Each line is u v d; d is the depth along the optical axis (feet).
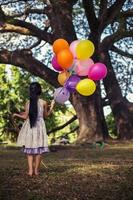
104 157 52.42
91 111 82.12
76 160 47.78
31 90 33.45
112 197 28.04
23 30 92.58
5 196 27.73
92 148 70.23
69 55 33.50
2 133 126.82
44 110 33.71
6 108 126.00
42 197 27.61
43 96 124.98
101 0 81.56
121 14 90.33
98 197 27.84
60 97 34.22
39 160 34.09
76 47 33.88
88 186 30.58
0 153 60.29
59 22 84.48
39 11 95.71
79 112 82.43
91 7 80.48
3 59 89.61
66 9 84.38
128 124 91.30
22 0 92.43
